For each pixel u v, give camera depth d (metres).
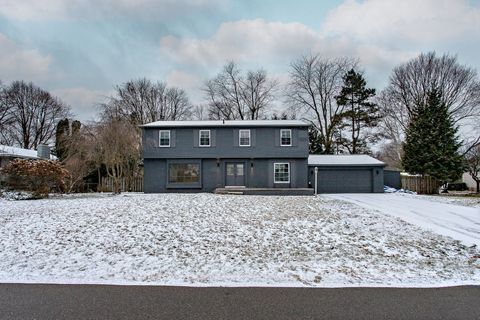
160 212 10.84
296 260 6.06
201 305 4.02
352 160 23.22
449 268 5.70
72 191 22.36
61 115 38.22
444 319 3.63
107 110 23.31
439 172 23.27
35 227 8.53
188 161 21.84
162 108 38.62
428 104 25.81
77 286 4.70
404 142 29.42
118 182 21.09
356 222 9.55
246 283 4.86
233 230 8.38
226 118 38.22
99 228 8.42
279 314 3.76
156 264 5.79
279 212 11.12
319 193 21.53
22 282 4.85
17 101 35.06
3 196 15.64
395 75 32.59
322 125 35.22
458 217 10.83
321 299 4.23
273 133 21.72
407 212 11.81
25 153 25.64
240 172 21.86
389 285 4.79
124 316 3.69
